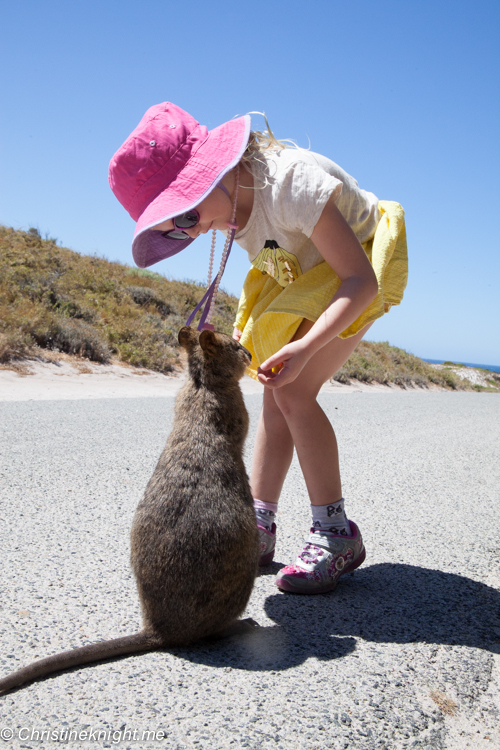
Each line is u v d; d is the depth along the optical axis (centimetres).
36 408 805
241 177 276
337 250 259
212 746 158
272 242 278
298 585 277
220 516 216
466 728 180
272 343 286
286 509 423
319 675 201
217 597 213
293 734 167
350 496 475
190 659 209
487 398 1923
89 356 1323
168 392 1178
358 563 295
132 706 175
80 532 334
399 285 302
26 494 402
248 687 190
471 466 636
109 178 273
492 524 411
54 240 2206
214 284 291
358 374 2053
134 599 253
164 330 1625
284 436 313
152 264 318
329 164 280
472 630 245
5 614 230
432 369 2767
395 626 246
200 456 227
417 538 373
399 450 713
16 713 168
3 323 1216
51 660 186
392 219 304
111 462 523
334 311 249
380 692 193
